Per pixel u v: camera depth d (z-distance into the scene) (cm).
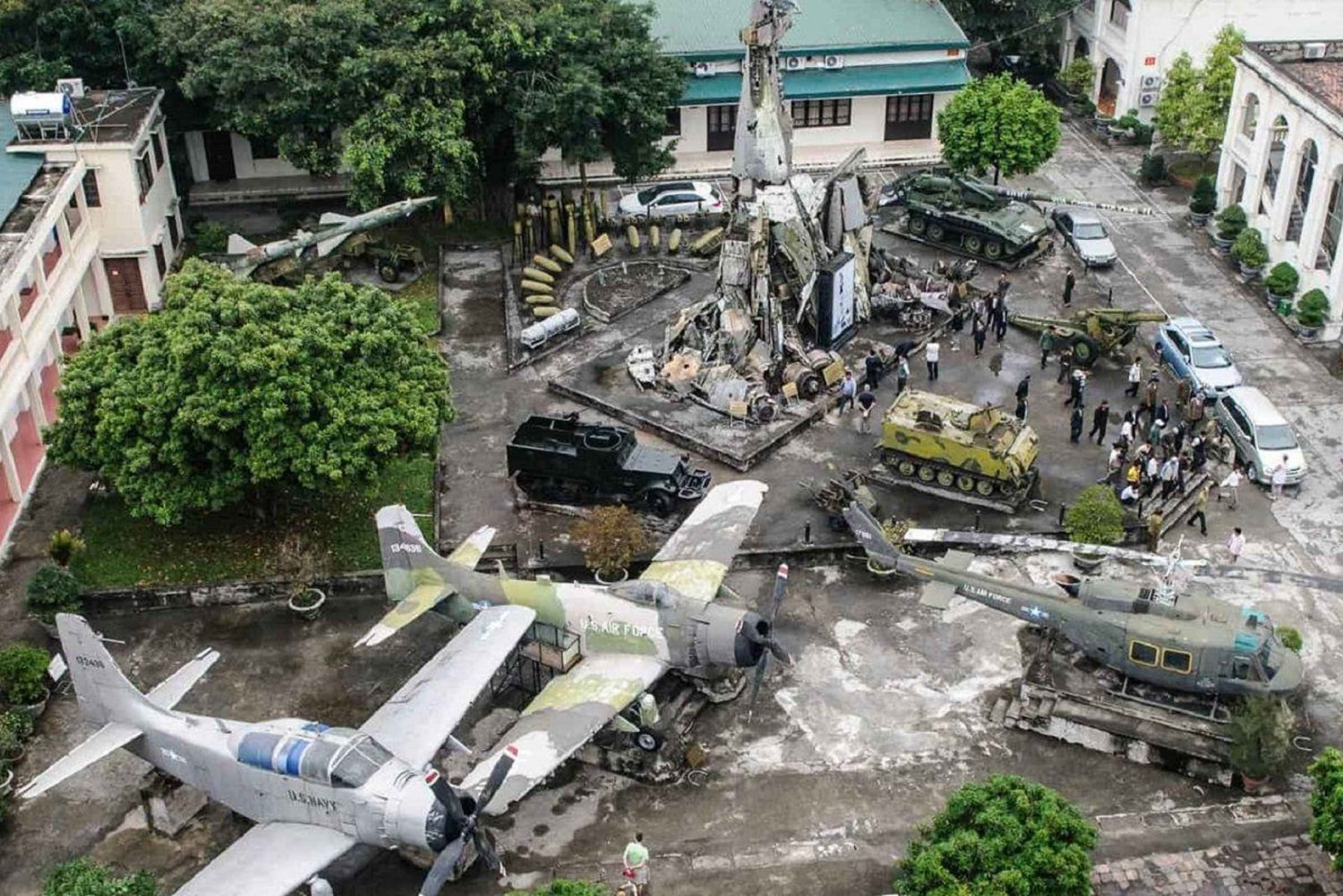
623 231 6050
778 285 4938
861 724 3450
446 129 5419
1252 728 3117
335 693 3562
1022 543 3775
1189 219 6138
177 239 5812
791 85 6512
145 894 2797
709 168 6662
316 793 2838
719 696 3503
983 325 5091
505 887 3012
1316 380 4947
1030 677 3462
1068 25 7519
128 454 3778
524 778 2897
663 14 6731
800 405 4759
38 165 4909
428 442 4000
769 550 4009
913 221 5978
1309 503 4300
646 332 5284
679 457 4238
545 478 4262
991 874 2667
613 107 5719
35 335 4422
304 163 5628
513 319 5384
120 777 3331
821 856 3081
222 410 3728
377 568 3981
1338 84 5322
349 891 3011
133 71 5888
